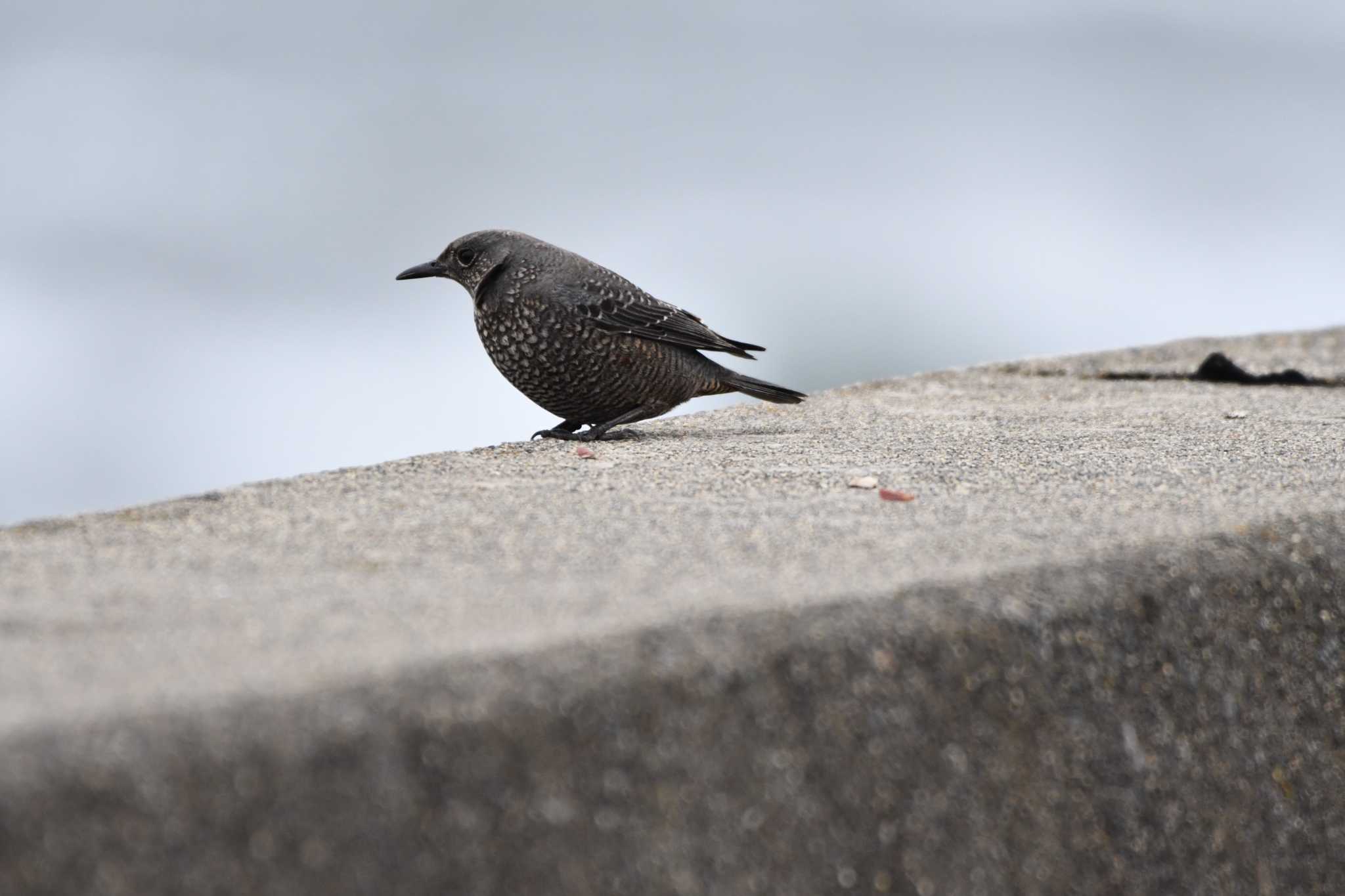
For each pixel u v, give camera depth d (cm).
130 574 629
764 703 505
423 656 481
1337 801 666
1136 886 582
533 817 454
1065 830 564
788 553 673
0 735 406
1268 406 1360
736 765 495
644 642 503
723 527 742
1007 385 1560
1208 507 780
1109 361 1716
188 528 732
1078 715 579
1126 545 664
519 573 633
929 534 713
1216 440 1107
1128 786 587
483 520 759
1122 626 607
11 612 555
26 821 386
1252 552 684
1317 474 916
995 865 543
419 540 707
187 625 538
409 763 438
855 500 831
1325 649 684
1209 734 623
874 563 642
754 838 492
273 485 849
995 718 556
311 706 439
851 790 516
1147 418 1270
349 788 428
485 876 444
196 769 411
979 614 570
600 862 463
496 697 460
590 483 886
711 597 569
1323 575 699
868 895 513
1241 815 625
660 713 484
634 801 473
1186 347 1800
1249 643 653
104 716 422
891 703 532
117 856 396
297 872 418
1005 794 551
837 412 1348
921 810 529
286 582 615
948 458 1017
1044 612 586
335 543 700
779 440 1134
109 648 505
